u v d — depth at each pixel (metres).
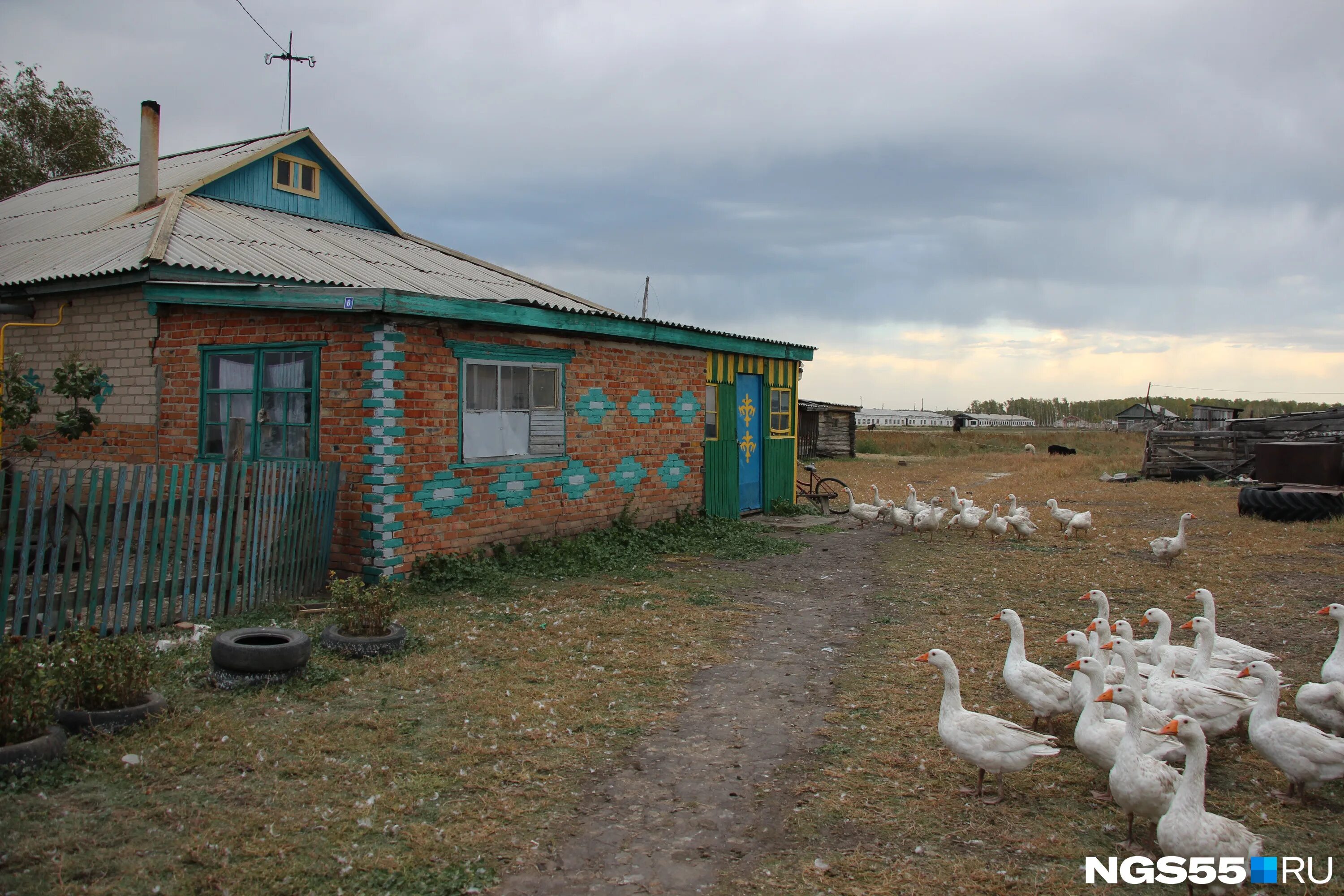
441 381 10.03
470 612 8.78
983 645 8.13
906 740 5.82
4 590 6.46
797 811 4.80
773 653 7.90
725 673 7.28
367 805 4.64
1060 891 4.05
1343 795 5.08
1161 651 6.53
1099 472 30.09
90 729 5.27
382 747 5.44
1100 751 4.89
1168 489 23.50
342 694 6.35
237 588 8.30
